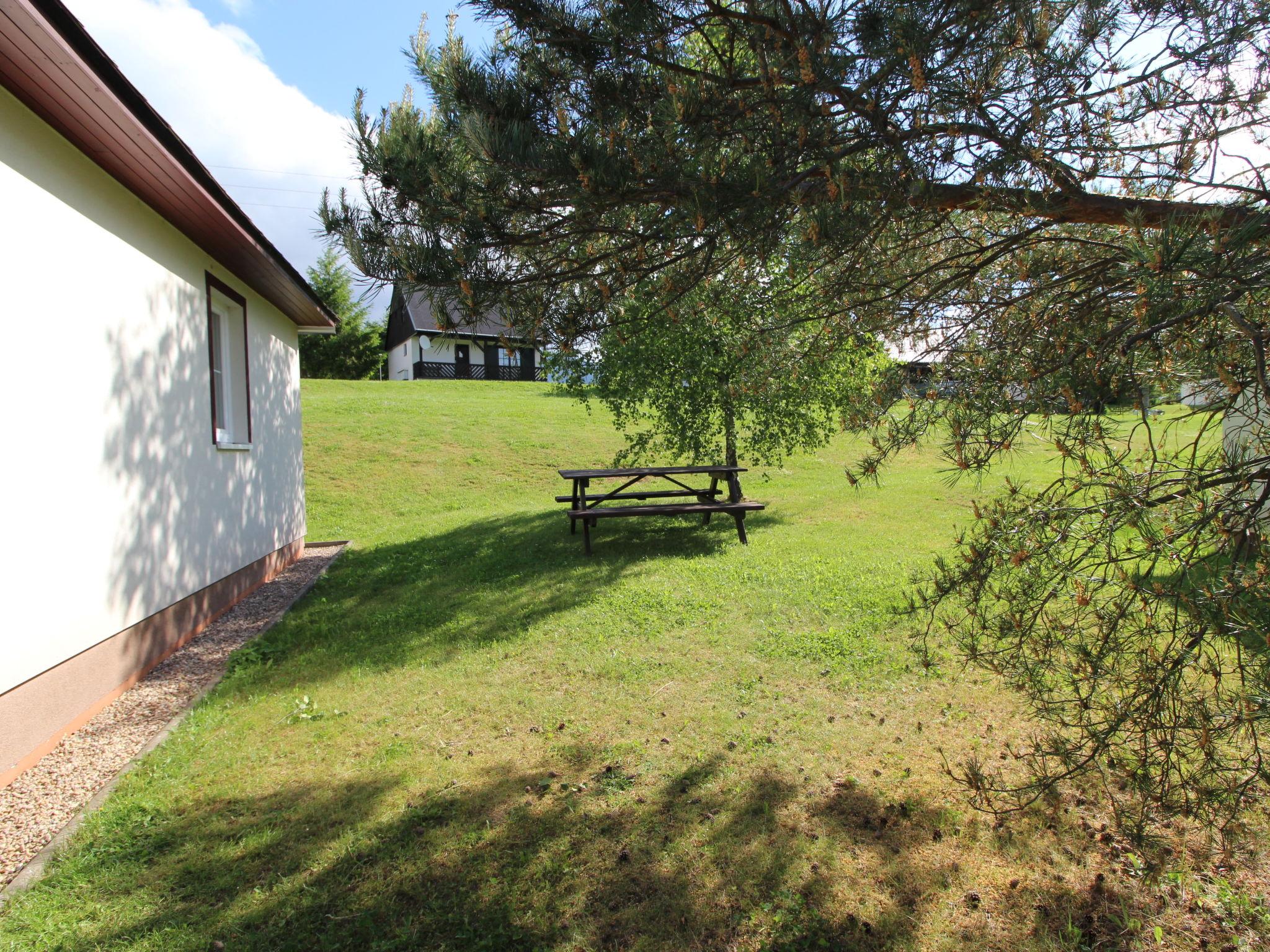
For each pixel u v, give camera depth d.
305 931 2.40
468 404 21.11
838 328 3.18
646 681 4.39
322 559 9.01
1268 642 1.64
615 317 2.75
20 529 3.54
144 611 4.87
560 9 2.38
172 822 3.05
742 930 2.38
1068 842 2.76
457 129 2.45
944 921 2.39
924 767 3.30
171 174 4.45
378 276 2.50
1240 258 1.71
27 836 2.97
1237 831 2.02
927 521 8.83
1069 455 2.01
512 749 3.62
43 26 2.92
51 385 3.84
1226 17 2.13
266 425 7.97
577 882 2.62
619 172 2.22
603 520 9.91
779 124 2.32
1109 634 1.92
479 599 6.41
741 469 8.39
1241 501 1.75
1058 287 2.70
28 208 3.65
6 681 3.41
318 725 3.99
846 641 4.82
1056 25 2.21
